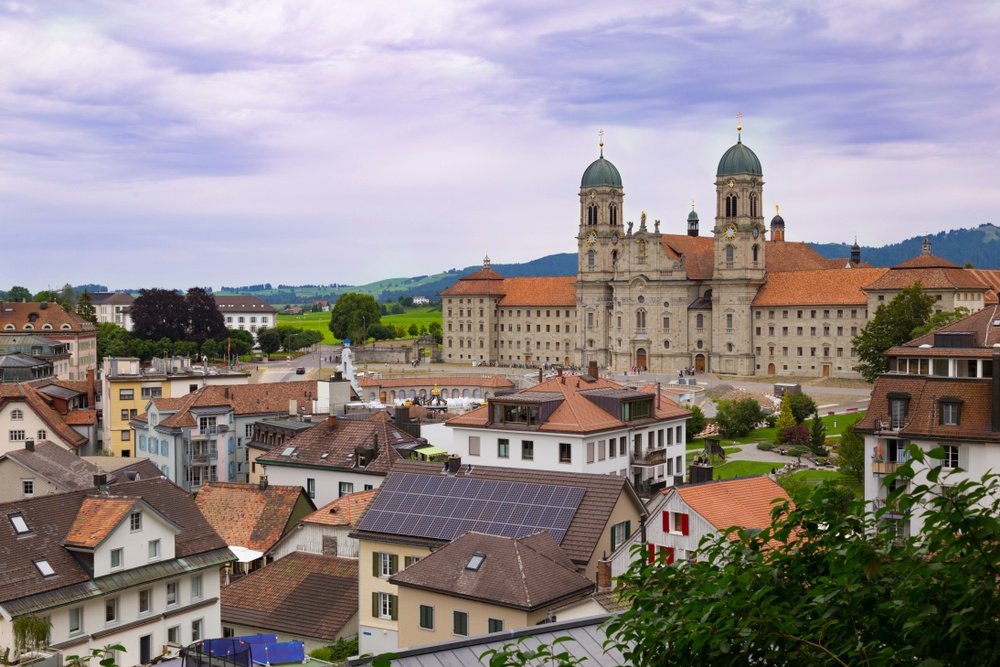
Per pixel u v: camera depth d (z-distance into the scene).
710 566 22.73
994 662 17.73
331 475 107.31
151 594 70.12
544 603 59.12
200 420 139.75
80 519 69.50
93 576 66.69
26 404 147.50
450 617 61.81
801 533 22.06
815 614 20.50
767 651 20.23
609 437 97.19
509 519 71.88
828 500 21.52
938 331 100.75
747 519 64.94
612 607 59.31
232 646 51.00
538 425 96.50
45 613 63.22
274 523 95.69
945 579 18.59
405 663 37.25
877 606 19.25
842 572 19.73
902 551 20.11
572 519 70.31
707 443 141.12
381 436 109.19
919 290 195.12
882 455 75.75
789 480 130.75
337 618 75.38
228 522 97.56
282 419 133.50
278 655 56.34
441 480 78.50
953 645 18.23
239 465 144.12
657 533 66.06
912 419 74.81
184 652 50.72
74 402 168.00
